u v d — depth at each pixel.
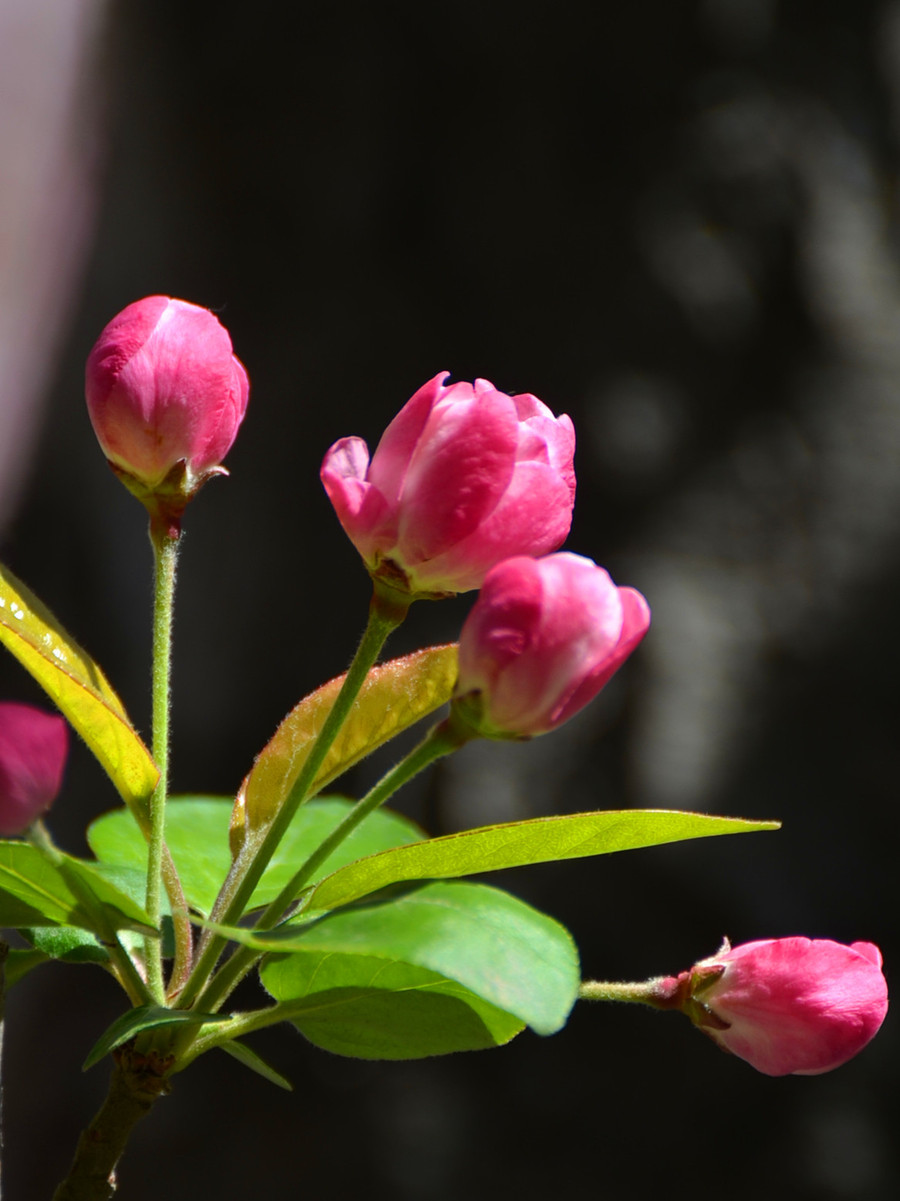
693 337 1.13
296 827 0.41
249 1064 0.36
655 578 1.09
